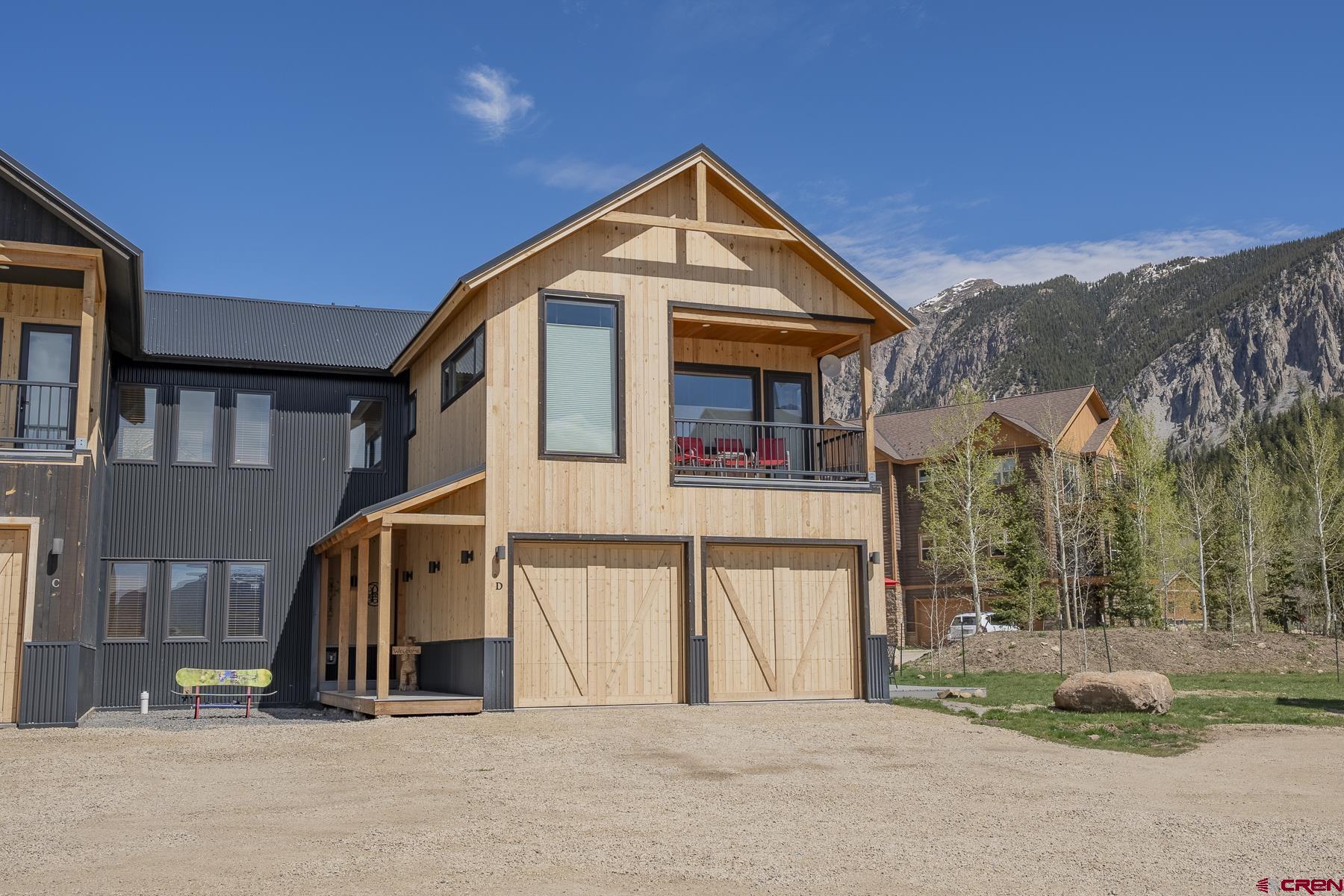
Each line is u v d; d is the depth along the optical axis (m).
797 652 16.81
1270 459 51.50
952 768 10.38
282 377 20.92
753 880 6.13
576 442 15.88
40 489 14.05
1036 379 198.38
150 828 7.39
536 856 6.62
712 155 16.81
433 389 19.28
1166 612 40.81
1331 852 6.92
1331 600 38.66
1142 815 8.09
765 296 17.27
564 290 16.05
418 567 19.36
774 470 17.38
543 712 14.81
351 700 16.02
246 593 20.17
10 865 6.29
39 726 13.62
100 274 15.08
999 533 37.84
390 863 6.39
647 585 16.12
